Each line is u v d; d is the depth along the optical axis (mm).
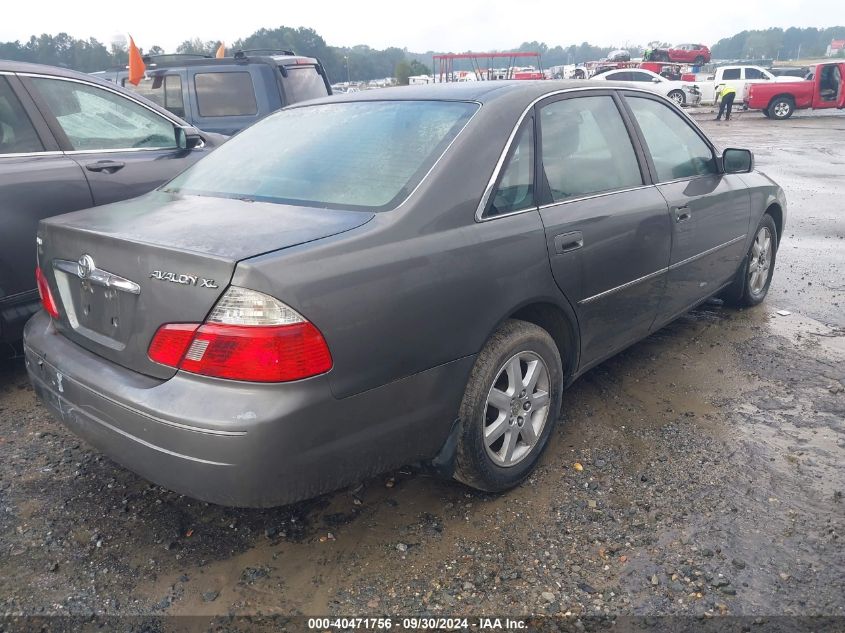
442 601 2363
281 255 2133
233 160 3203
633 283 3477
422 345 2418
